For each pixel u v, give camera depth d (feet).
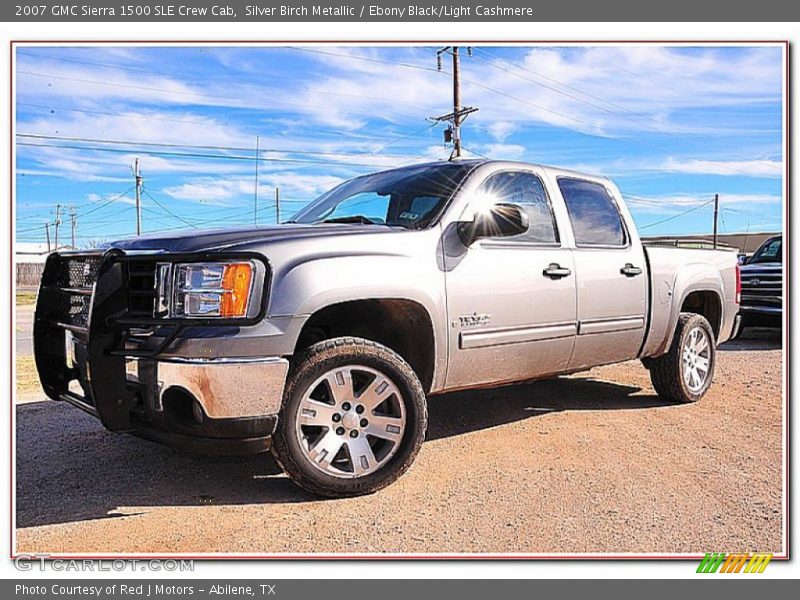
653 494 12.41
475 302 13.66
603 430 16.48
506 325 14.21
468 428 16.66
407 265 12.62
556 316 15.23
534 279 14.73
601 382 22.35
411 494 12.34
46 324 13.93
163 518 11.32
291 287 11.30
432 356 13.16
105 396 11.30
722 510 11.74
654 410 18.53
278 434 11.51
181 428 11.11
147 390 11.22
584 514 11.53
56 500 12.12
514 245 14.66
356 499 12.10
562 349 15.57
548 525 11.10
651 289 17.80
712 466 13.91
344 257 11.93
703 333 19.76
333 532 10.80
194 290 11.09
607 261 16.60
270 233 12.17
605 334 16.55
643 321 17.62
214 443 11.10
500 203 14.61
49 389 13.99
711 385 21.71
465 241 13.60
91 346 11.20
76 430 16.78
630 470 13.62
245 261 11.14
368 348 12.19
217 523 11.13
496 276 14.02
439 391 13.69
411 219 13.91
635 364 25.95
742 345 32.86
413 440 12.54
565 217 16.03
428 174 15.07
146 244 12.10
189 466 13.89
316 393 12.19
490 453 14.65
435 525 11.07
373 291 12.05
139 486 12.78
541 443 15.38
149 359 11.15
